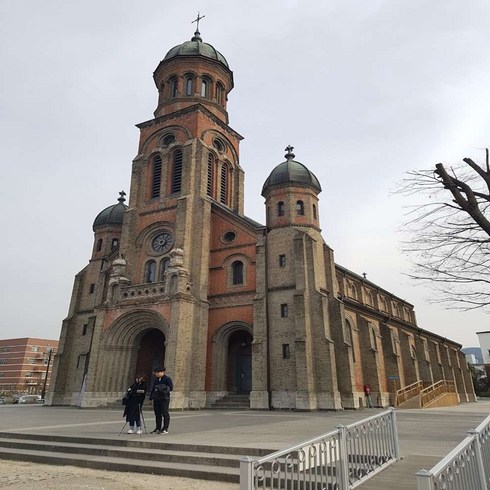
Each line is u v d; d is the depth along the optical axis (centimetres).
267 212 3581
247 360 3412
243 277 3444
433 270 1091
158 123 4344
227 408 3078
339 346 3191
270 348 3088
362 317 3912
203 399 3120
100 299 3978
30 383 12556
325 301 3203
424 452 1171
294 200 3481
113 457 1238
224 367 3306
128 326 3447
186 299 3219
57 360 3950
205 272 3506
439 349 5816
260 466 635
